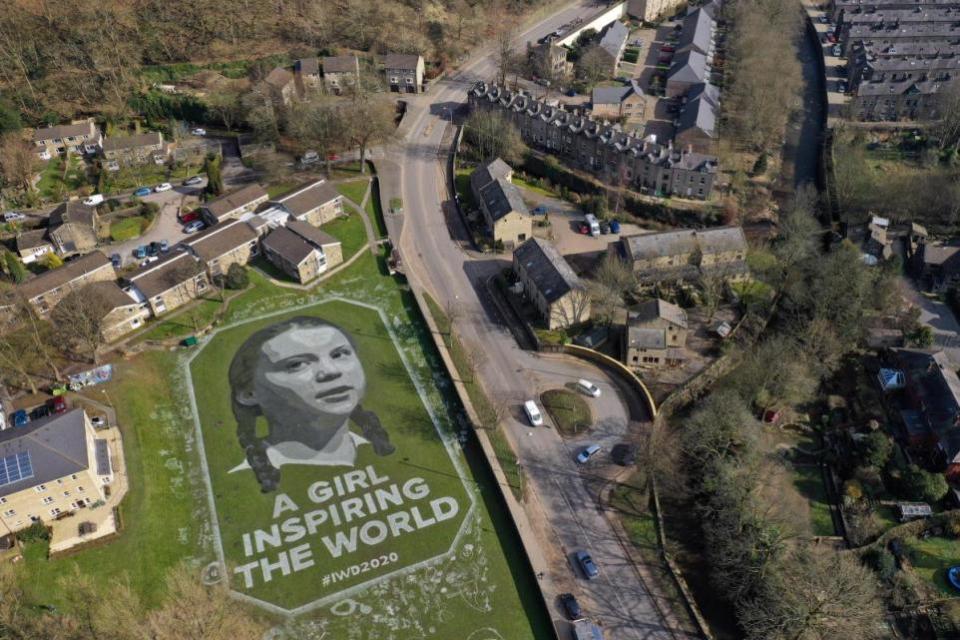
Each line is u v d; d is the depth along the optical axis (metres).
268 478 103.62
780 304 133.88
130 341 123.62
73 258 143.75
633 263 135.25
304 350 123.81
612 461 105.81
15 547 92.50
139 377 117.00
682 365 120.69
